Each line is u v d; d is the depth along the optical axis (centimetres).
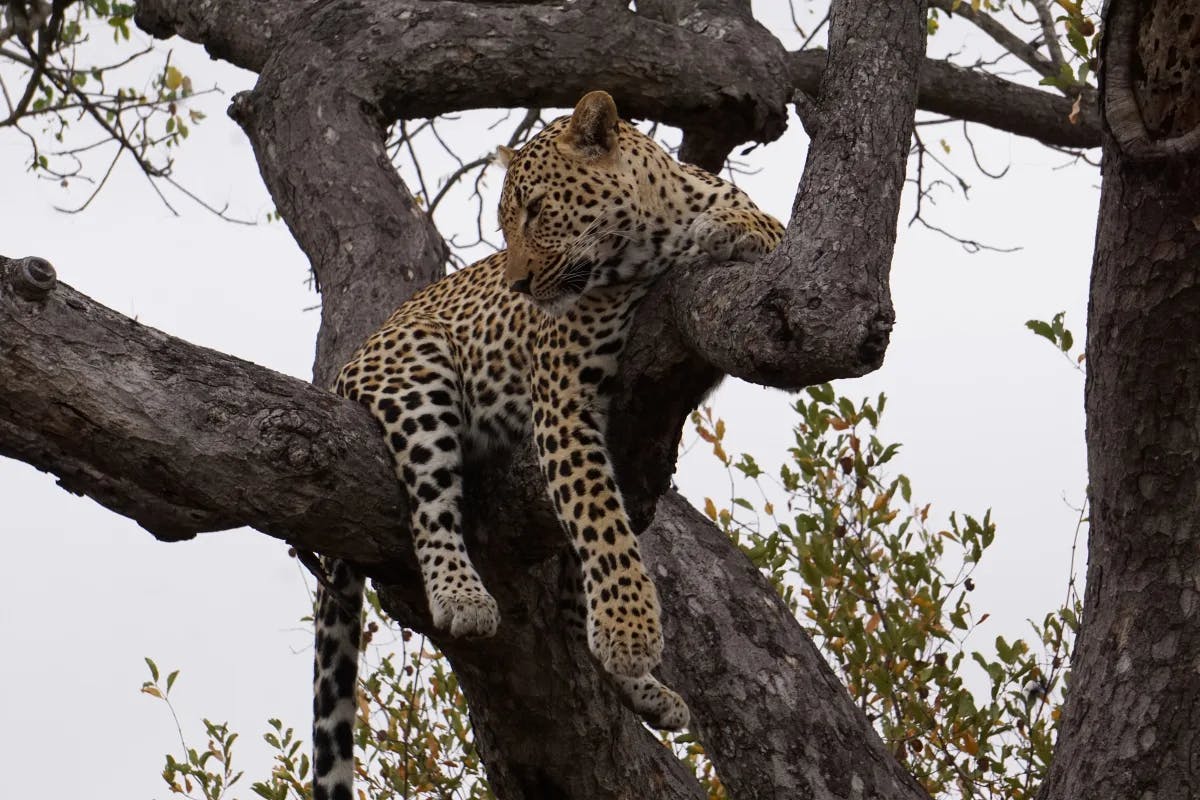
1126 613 780
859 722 1059
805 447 1273
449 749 1248
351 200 1329
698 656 1063
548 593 922
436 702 1252
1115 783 770
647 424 868
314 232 1332
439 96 1461
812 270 650
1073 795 782
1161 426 743
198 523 727
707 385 843
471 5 1487
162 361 704
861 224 672
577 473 874
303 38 1459
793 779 1029
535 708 932
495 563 896
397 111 1462
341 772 972
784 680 1055
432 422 966
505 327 1007
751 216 916
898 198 706
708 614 1076
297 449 737
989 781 1178
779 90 1545
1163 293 710
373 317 1240
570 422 894
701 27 1591
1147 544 770
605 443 893
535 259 935
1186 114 676
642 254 937
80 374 671
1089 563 811
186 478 706
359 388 1001
